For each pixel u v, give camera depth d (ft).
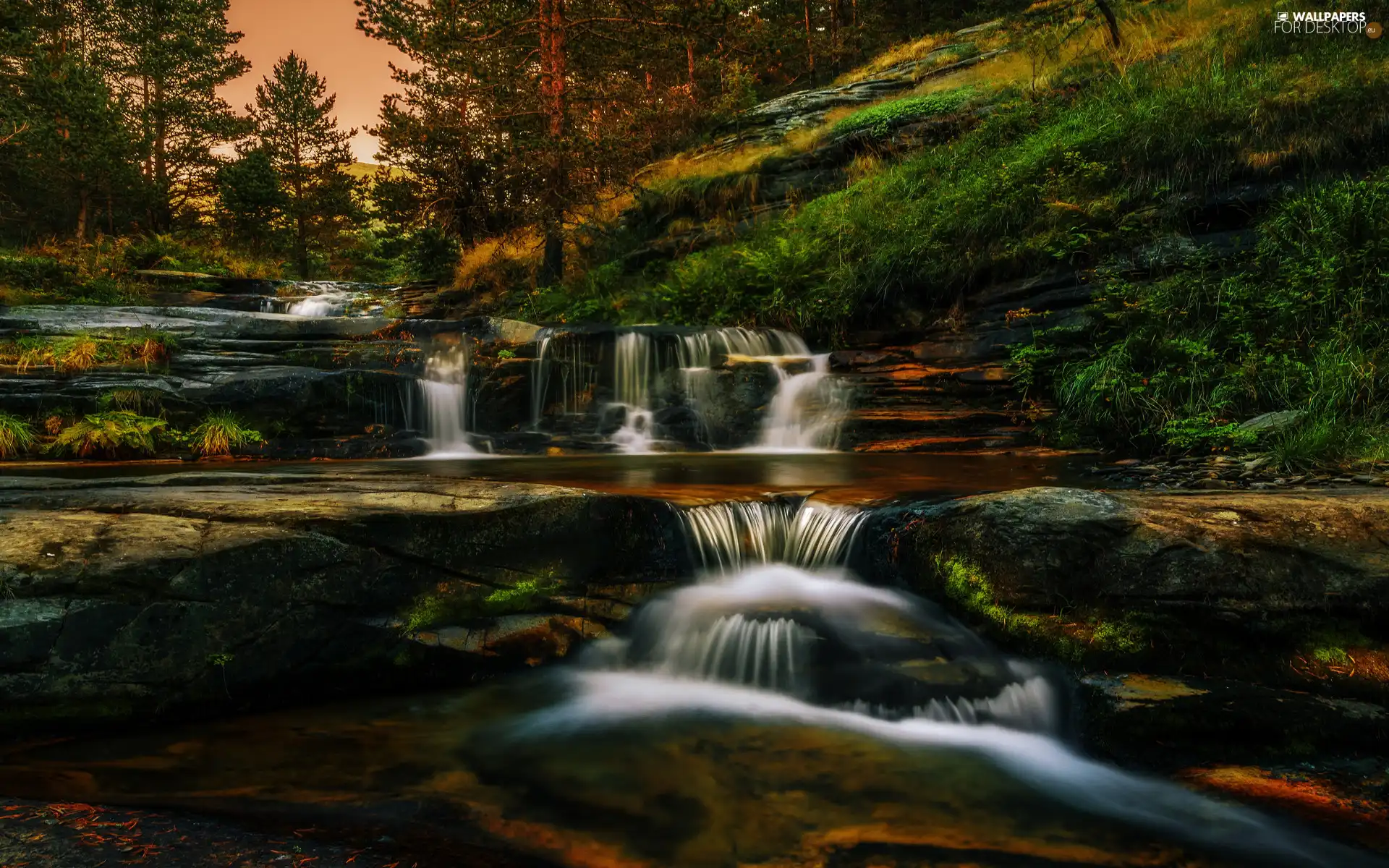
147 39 102.37
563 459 24.41
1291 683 9.58
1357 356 19.10
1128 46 43.32
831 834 7.33
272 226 115.34
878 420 26.76
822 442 27.50
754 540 14.25
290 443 25.55
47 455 23.70
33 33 82.84
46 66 78.54
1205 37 38.93
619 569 13.05
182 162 107.76
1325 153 25.23
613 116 50.90
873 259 33.88
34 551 9.04
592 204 51.96
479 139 48.49
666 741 9.44
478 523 11.59
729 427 29.30
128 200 97.40
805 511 14.57
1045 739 9.91
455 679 11.12
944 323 31.09
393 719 9.89
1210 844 7.23
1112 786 8.50
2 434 23.25
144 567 9.21
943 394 27.86
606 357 31.76
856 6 104.99
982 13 88.89
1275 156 25.82
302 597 10.19
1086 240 27.55
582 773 8.50
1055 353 26.09
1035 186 30.76
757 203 50.88
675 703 10.78
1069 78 42.32
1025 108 40.37
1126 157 29.43
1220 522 10.50
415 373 30.58
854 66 102.83
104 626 8.96
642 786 8.25
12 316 32.37
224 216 110.42
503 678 11.34
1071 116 36.17
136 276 60.80
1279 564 10.06
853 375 29.68
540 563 12.21
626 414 30.60
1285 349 21.02
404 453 26.13
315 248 129.59
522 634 11.64
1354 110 25.31
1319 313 21.24
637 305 43.62
